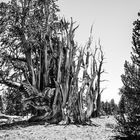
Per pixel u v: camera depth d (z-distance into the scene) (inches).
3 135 606.2
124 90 395.5
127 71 392.5
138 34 386.3
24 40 914.1
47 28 965.8
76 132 650.2
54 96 850.1
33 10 977.5
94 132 643.5
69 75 879.1
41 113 861.8
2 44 925.2
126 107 395.2
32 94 852.0
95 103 1082.7
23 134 615.2
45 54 908.0
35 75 912.3
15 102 951.0
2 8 924.6
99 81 1114.1
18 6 949.8
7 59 910.4
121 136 434.3
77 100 858.1
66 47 904.9
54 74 912.3
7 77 892.6
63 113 829.8
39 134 614.2
